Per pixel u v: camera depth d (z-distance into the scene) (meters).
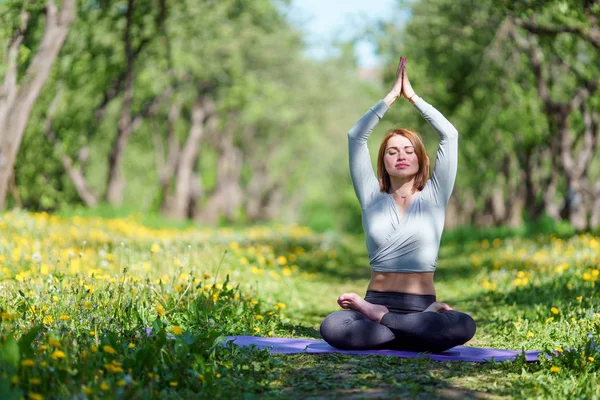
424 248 6.60
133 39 28.12
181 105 39.22
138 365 5.22
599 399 5.07
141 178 47.97
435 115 6.81
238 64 35.66
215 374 5.41
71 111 29.05
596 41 16.08
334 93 46.91
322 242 27.12
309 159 57.34
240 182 61.03
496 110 28.14
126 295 7.72
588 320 8.06
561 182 40.72
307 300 12.45
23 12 18.72
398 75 6.93
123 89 31.66
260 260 14.69
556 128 27.98
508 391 5.28
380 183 6.90
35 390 4.55
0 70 18.58
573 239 17.78
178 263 9.44
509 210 39.69
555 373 5.74
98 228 20.09
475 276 15.65
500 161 36.12
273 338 7.28
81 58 26.66
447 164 6.73
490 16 22.61
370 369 5.89
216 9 29.30
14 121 18.56
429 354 6.46
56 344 4.96
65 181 33.50
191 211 46.78
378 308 6.55
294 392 5.26
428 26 25.38
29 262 10.84
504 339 8.33
